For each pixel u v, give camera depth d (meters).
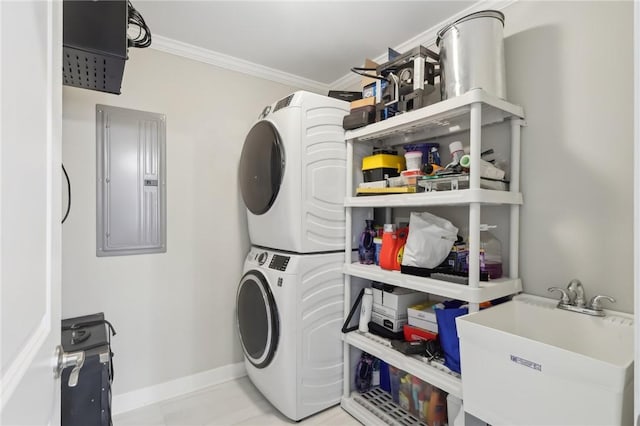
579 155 1.35
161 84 2.03
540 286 1.47
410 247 1.57
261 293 1.85
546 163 1.45
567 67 1.39
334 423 1.76
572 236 1.37
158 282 2.02
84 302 1.79
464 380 1.13
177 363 2.08
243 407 1.93
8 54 0.41
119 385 1.89
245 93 2.37
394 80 1.67
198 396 2.05
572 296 1.31
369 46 2.12
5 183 0.40
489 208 1.68
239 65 2.30
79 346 1.38
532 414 0.93
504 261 1.59
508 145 1.58
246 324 2.03
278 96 2.53
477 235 1.28
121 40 1.12
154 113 2.00
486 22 1.37
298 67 2.43
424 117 1.47
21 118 0.46
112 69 1.24
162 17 1.79
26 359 0.48
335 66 2.42
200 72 2.17
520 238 1.54
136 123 1.94
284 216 1.79
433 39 1.94
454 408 1.43
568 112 1.38
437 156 1.78
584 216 1.33
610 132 1.27
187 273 2.12
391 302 1.81
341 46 2.12
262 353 1.86
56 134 0.69
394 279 1.60
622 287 1.23
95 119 1.82
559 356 0.87
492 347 1.03
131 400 1.92
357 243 2.02
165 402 1.99
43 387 0.57
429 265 1.53
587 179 1.33
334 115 1.91
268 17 1.80
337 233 1.93
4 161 0.40
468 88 1.37
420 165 1.71
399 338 1.74
